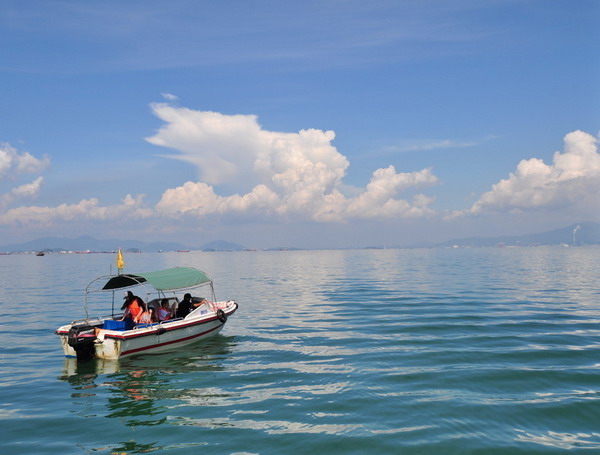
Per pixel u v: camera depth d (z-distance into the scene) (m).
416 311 22.92
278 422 9.13
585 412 9.46
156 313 16.81
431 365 13.03
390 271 58.12
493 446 7.98
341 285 38.91
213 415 9.59
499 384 11.28
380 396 10.55
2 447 8.23
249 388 11.36
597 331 17.44
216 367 13.42
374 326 19.12
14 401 10.70
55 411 9.99
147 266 82.69
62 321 21.64
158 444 8.23
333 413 9.56
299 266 78.81
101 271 67.50
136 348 14.72
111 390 11.44
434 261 88.94
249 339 17.27
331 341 16.50
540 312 22.09
